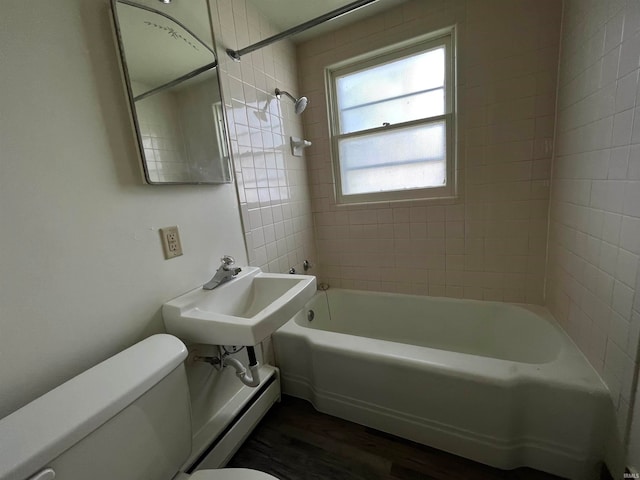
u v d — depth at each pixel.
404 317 2.03
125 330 0.93
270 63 1.72
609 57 0.97
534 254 1.65
